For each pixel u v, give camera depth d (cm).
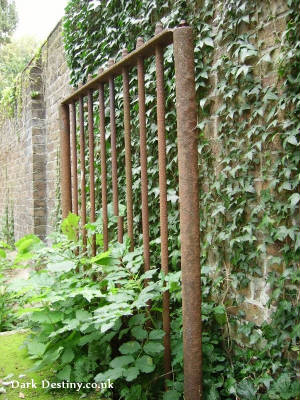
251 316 216
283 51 190
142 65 192
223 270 234
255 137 211
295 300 192
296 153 189
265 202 203
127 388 184
